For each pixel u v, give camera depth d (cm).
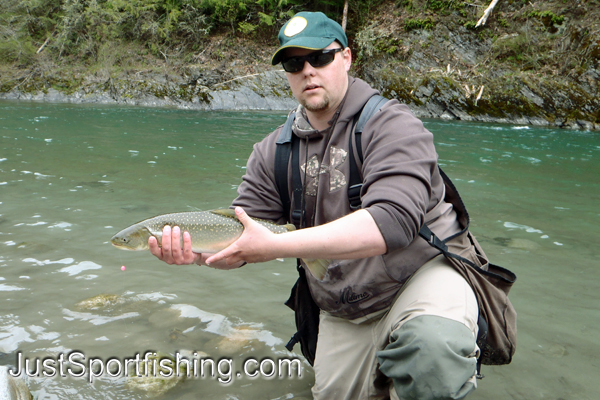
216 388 207
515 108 1472
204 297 292
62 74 1905
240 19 2048
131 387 204
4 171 616
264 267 347
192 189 548
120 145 863
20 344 232
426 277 184
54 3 2239
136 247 175
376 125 184
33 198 494
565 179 652
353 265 193
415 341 158
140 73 1848
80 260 339
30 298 280
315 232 154
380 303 195
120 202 487
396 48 1753
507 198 543
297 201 204
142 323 258
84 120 1217
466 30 1708
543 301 289
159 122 1228
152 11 2052
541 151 894
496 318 190
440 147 913
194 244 177
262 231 156
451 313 167
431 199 191
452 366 153
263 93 1758
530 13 1642
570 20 1585
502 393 204
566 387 208
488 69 1598
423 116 1570
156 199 500
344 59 201
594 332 255
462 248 196
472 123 1403
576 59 1497
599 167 745
